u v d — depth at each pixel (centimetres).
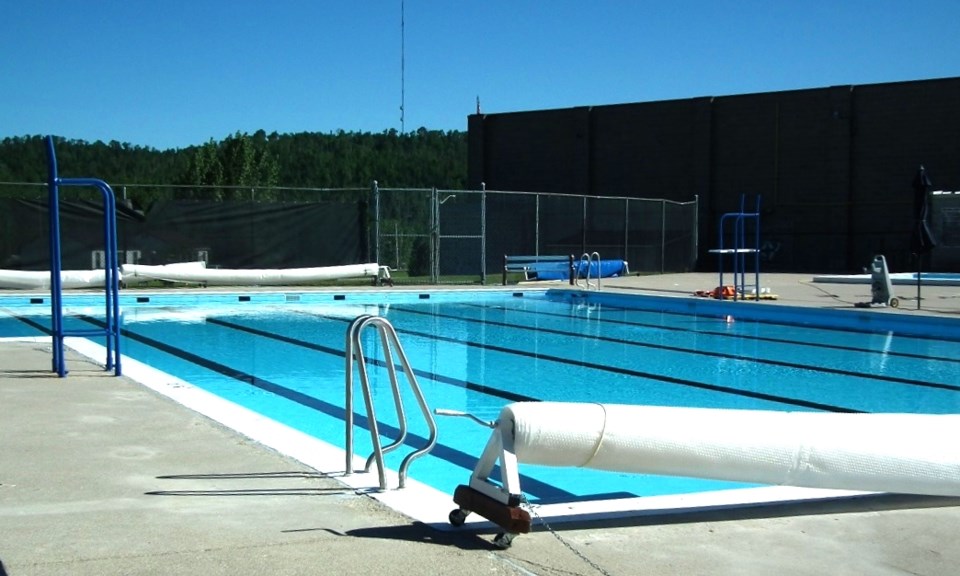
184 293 1634
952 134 2552
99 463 465
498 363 1031
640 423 379
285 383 870
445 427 676
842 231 2709
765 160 2825
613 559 349
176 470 455
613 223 2695
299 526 370
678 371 988
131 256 1727
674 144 2952
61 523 365
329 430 656
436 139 7812
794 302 1584
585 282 2138
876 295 1471
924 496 448
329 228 1927
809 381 927
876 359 1084
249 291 1698
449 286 1922
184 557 328
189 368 956
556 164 3155
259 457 486
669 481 523
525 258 2198
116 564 320
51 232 743
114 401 634
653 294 1755
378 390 840
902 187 2631
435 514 393
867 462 401
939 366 1030
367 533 364
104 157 5900
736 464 391
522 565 336
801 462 397
